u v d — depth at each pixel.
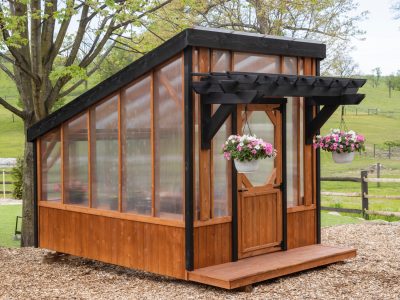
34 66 10.10
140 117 7.81
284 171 8.32
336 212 14.88
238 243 7.79
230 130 7.69
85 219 8.64
